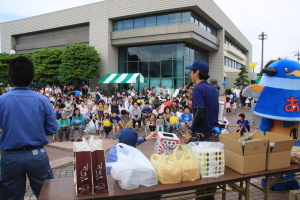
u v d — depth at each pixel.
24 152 2.38
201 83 3.00
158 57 24.55
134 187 2.18
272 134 3.28
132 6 23.95
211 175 2.47
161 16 23.56
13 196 2.43
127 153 2.37
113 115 8.74
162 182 2.29
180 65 23.59
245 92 3.70
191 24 21.66
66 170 5.14
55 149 7.02
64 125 8.10
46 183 2.31
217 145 2.58
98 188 2.08
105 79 23.92
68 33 28.64
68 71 23.78
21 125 2.37
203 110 2.83
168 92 20.78
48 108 2.58
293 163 2.98
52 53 26.16
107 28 25.17
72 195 2.06
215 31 28.75
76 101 14.18
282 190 3.78
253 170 2.60
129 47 25.98
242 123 7.30
